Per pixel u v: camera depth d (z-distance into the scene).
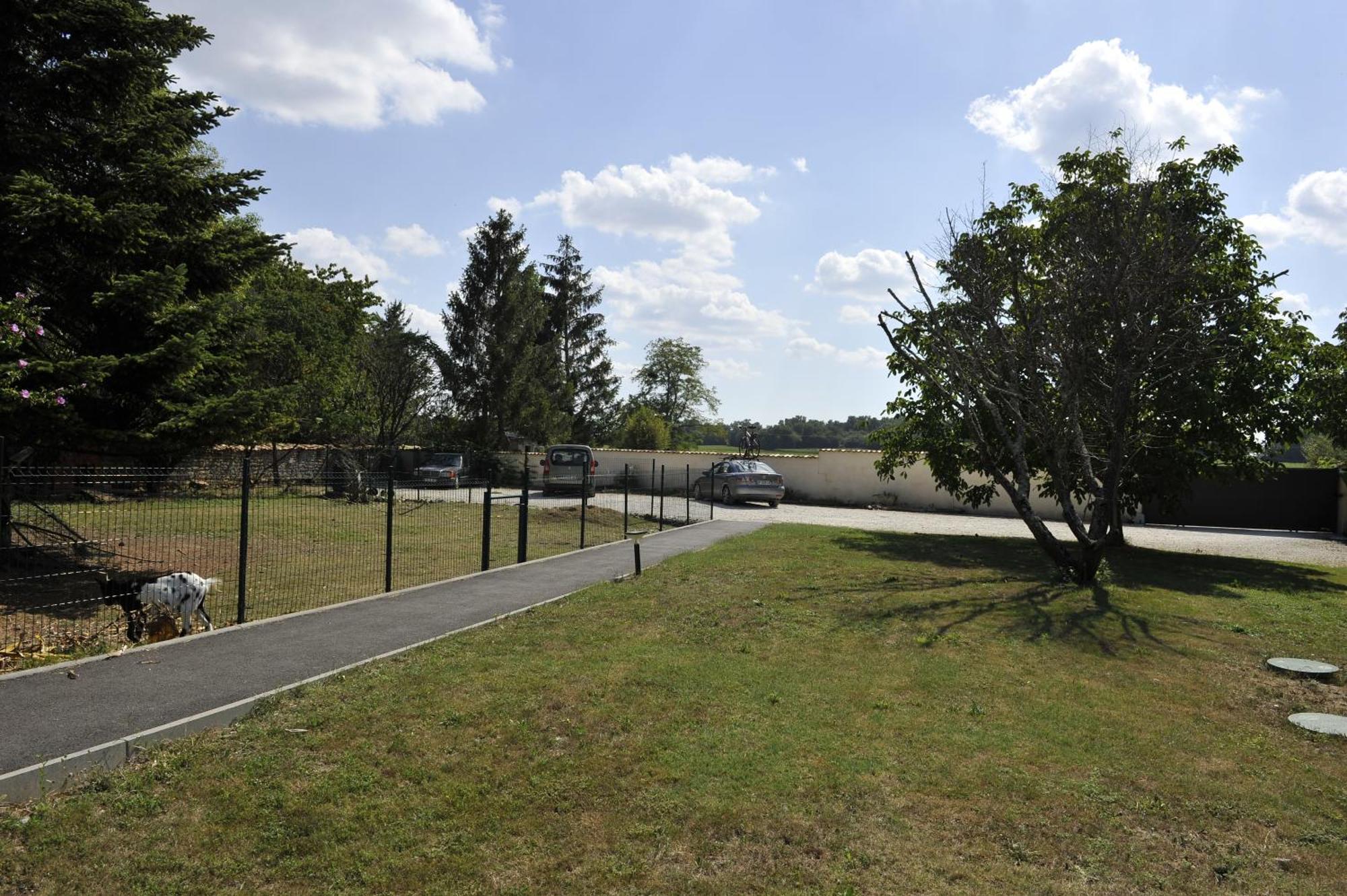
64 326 10.49
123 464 10.56
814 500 31.22
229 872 3.52
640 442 51.44
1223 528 25.27
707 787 4.36
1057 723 5.55
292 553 12.84
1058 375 12.81
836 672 6.61
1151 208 12.60
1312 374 15.81
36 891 3.35
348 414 28.16
